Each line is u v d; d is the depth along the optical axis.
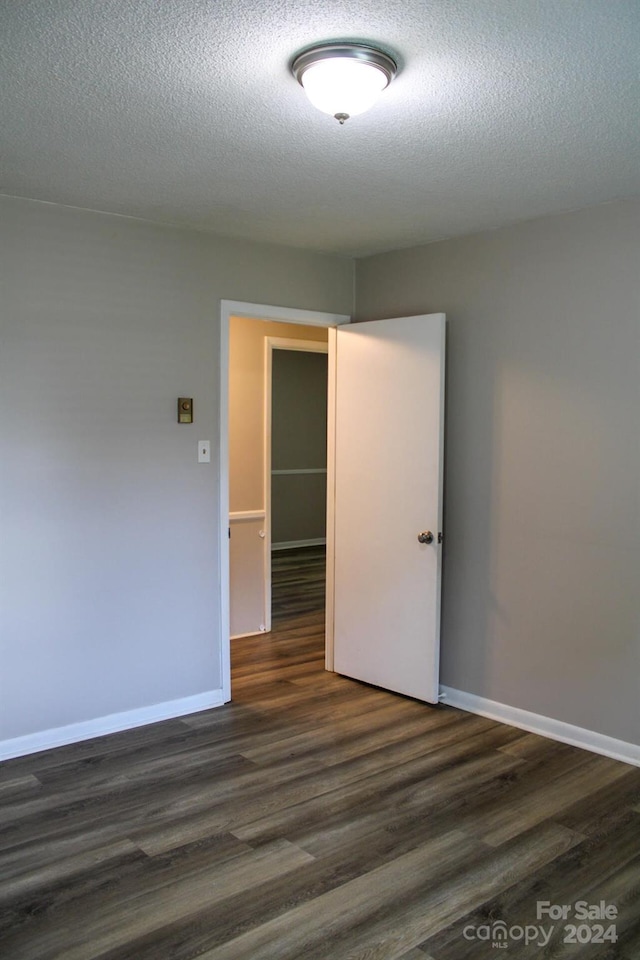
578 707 3.32
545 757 3.21
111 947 2.01
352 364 4.09
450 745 3.33
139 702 3.56
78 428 3.30
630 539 3.10
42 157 2.62
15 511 3.14
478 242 3.63
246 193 3.04
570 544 3.31
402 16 1.69
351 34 1.78
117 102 2.16
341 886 2.28
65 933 2.07
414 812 2.73
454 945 2.02
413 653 3.88
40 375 3.18
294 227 3.57
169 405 3.59
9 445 3.11
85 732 3.39
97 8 1.66
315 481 9.26
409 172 2.76
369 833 2.59
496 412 3.59
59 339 3.23
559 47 1.83
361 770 3.08
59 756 3.20
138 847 2.50
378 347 3.95
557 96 2.10
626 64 1.91
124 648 3.50
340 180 2.85
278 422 8.82
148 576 3.56
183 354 3.62
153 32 1.77
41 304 3.17
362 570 4.11
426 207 3.21
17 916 2.14
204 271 3.68
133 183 2.90
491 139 2.43
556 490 3.36
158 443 3.56
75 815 2.71
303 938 2.04
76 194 3.05
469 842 2.53
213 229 3.62
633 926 2.11
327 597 4.36
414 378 3.79
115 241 3.37
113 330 3.39
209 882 2.30
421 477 3.78
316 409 9.19
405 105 2.17
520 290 3.46
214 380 3.75
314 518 9.30
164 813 2.72
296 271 4.04
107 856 2.45
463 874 2.34
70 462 3.29
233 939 2.04
